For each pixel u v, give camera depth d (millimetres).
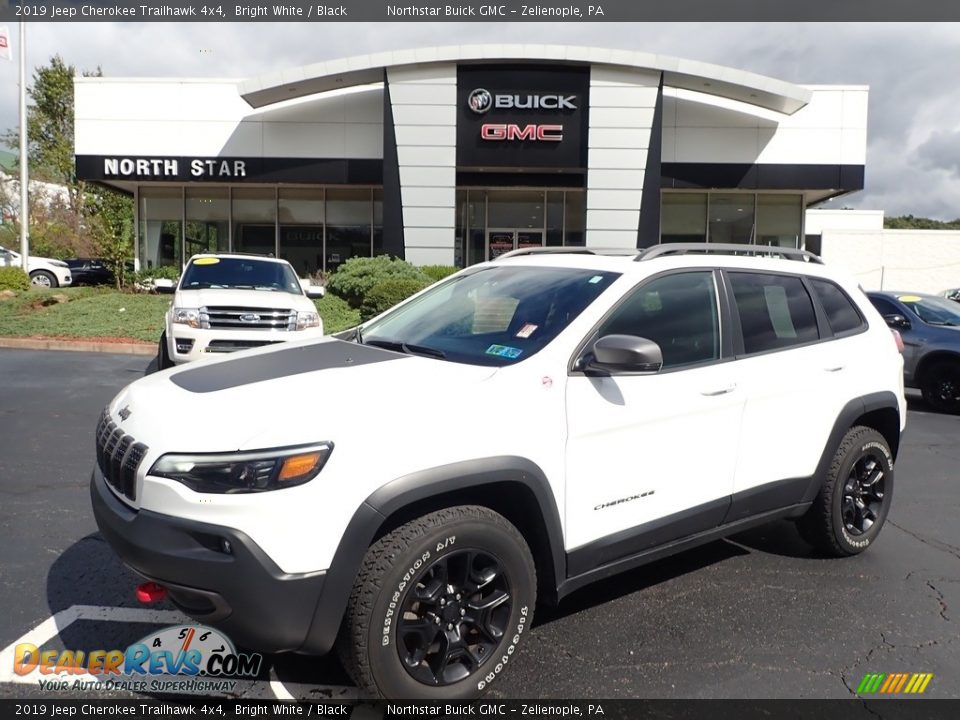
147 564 2633
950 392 9781
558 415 3123
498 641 3014
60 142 46812
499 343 3402
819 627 3729
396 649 2754
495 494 3123
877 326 4797
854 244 37031
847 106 21781
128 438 2875
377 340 3803
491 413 2961
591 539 3271
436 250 20969
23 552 4379
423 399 2883
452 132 20672
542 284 3773
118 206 28828
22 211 23031
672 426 3525
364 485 2648
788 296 4352
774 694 3131
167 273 21875
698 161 21984
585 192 20984
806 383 4164
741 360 3900
